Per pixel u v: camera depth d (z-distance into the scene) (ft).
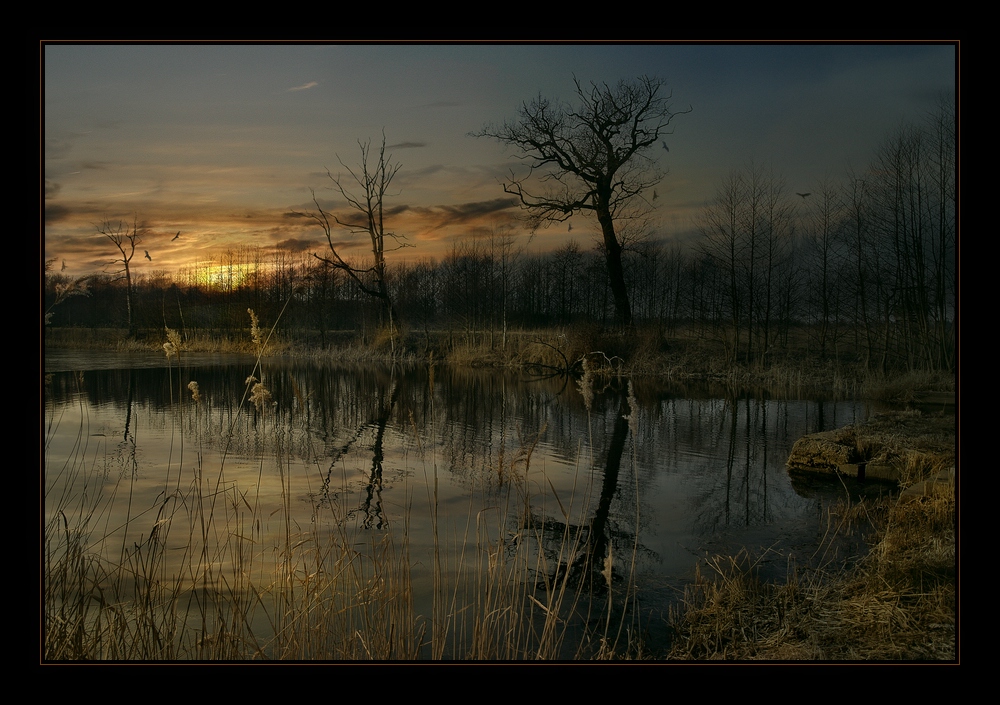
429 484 33.65
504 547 22.98
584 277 143.64
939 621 16.89
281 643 17.43
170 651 16.74
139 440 43.29
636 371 93.30
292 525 26.73
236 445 42.70
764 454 43.21
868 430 40.52
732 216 100.73
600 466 39.17
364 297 127.85
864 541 24.97
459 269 120.98
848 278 92.89
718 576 22.13
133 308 116.37
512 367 101.19
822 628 17.75
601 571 22.89
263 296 120.26
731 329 109.29
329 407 60.95
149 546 23.77
